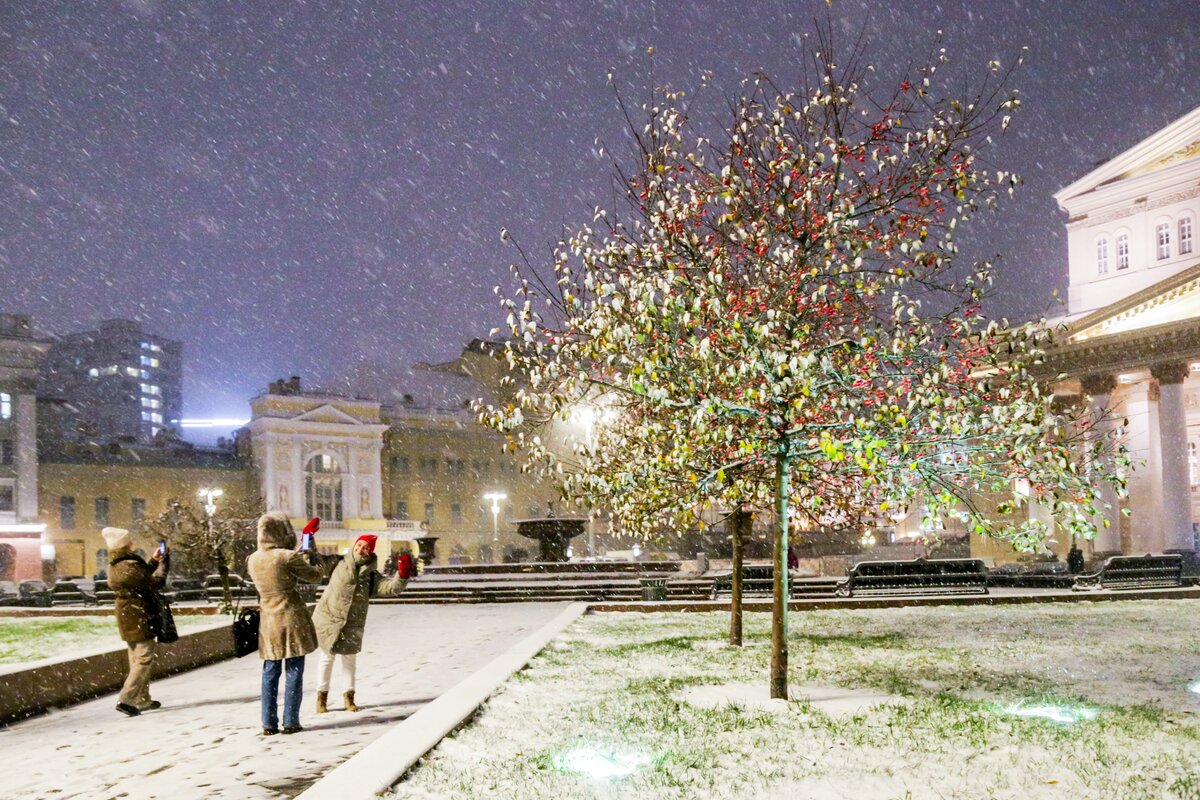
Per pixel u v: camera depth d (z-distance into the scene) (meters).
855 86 9.89
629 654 12.42
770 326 8.00
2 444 68.50
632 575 32.84
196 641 13.88
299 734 8.21
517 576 32.78
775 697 8.71
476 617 22.47
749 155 10.03
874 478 8.95
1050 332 8.58
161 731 8.66
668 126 10.14
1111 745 6.64
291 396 83.19
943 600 20.30
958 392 8.51
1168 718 7.49
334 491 84.06
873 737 7.00
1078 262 52.69
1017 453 8.08
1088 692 8.78
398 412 90.12
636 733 7.27
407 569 9.40
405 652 14.92
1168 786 5.62
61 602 27.89
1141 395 54.09
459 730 7.47
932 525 8.61
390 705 9.61
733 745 6.83
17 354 69.50
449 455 91.50
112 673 11.70
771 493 10.17
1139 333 43.34
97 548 74.56
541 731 7.42
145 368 142.25
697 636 14.75
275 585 8.29
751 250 9.62
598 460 9.63
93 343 139.12
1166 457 43.19
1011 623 15.64
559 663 11.52
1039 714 7.77
